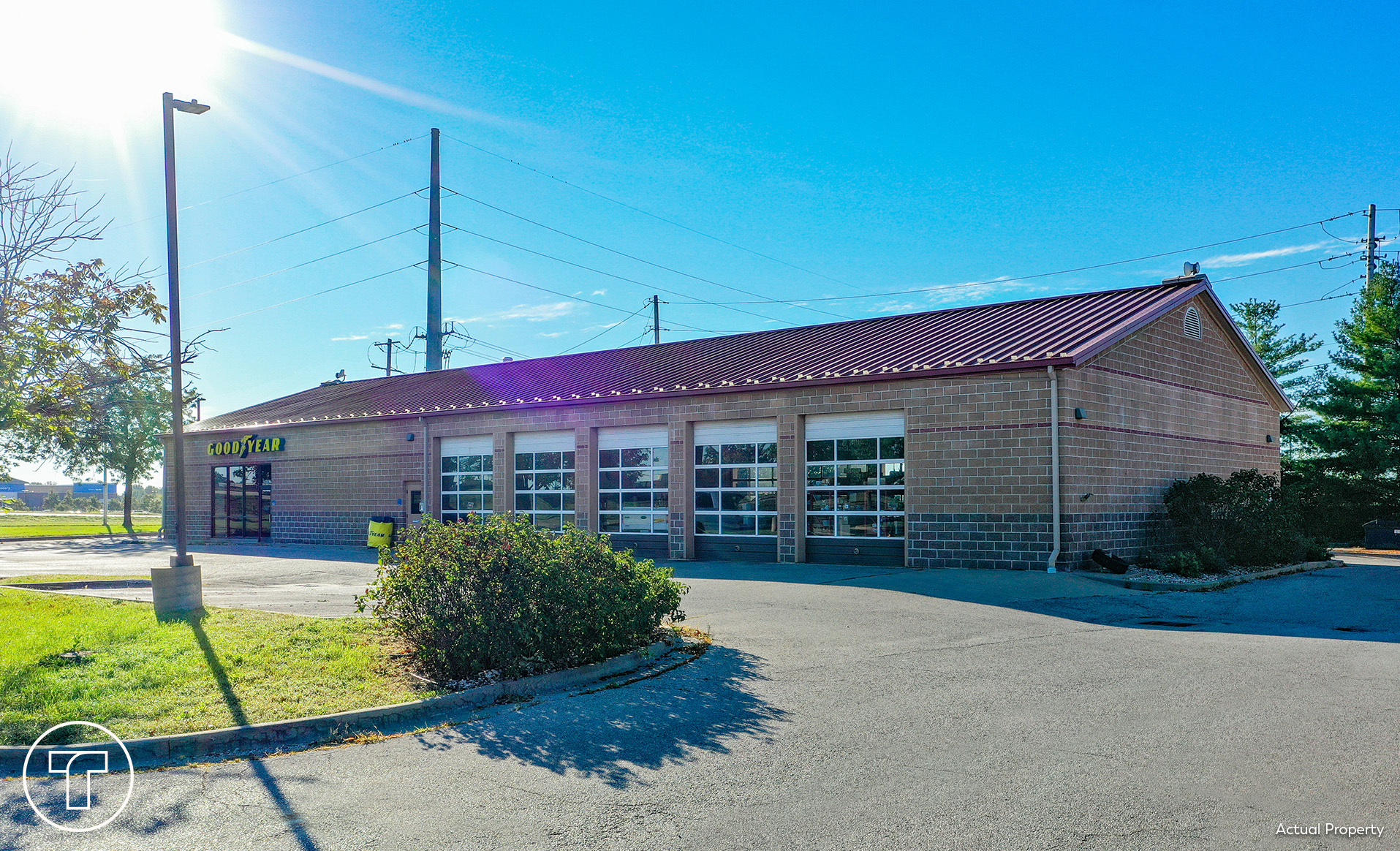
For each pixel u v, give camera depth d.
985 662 9.35
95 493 129.75
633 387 23.70
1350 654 9.61
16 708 7.27
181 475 12.76
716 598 14.16
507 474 25.75
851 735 6.73
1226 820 4.97
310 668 8.61
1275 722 6.89
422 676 8.38
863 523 19.53
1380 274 33.19
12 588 15.88
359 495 29.27
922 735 6.71
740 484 21.52
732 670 9.03
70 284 11.12
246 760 6.33
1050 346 17.80
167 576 12.37
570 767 6.11
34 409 11.27
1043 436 17.08
